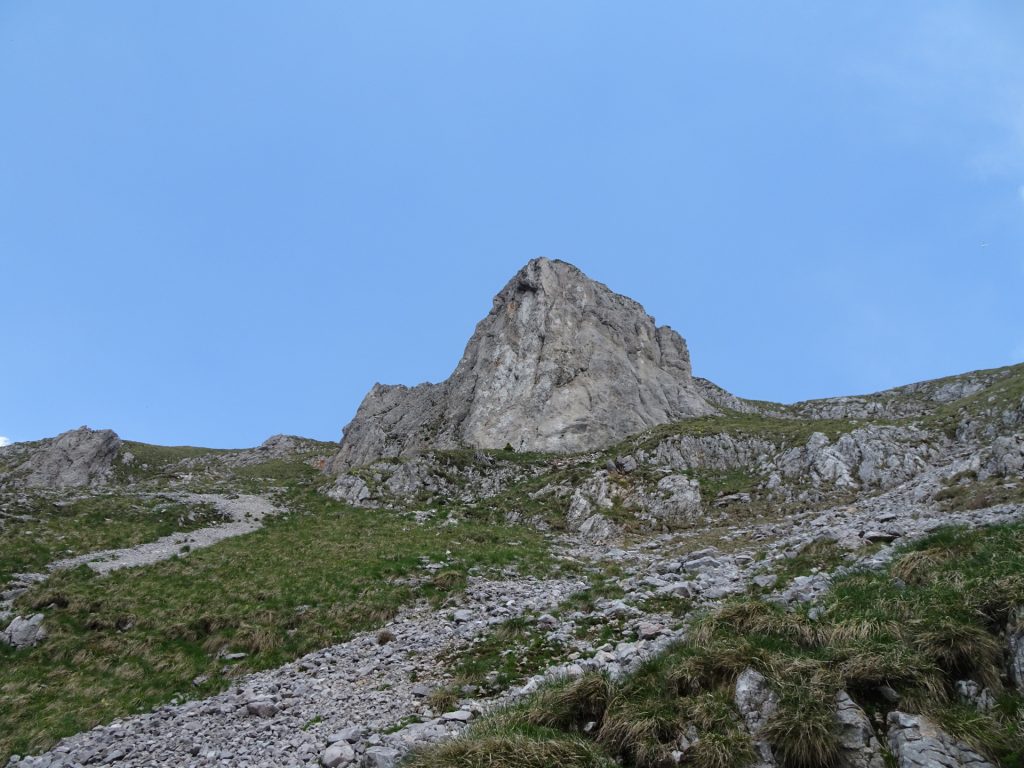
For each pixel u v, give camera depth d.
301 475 90.81
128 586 28.36
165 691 19.77
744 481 46.03
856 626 12.36
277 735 15.55
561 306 85.81
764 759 10.02
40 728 17.33
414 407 91.94
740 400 113.69
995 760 9.19
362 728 14.38
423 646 20.64
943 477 34.06
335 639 23.14
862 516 30.53
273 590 28.03
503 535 40.22
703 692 11.55
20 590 27.59
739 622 13.73
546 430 69.38
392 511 48.44
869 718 10.33
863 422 52.31
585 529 42.41
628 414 72.44
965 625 11.13
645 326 92.12
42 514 39.97
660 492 45.44
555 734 11.41
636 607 20.20
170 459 114.06
